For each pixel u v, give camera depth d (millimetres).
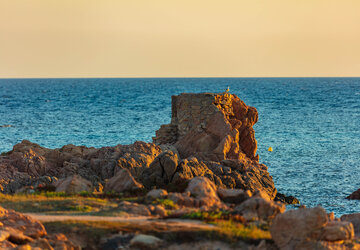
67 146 104750
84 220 51438
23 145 105625
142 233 47375
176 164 87000
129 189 68375
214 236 46500
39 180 89312
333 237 45969
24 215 50469
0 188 86062
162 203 58406
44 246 44281
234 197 62750
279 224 46625
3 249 43062
